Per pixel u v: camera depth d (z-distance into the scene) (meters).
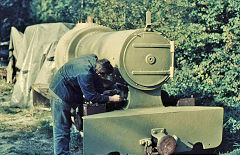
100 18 8.02
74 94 3.61
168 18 7.02
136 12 7.52
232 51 5.99
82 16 9.45
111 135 3.30
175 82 6.48
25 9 16.45
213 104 6.11
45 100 6.98
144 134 3.43
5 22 15.73
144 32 3.57
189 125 3.64
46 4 16.39
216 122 3.78
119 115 3.32
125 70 3.49
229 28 5.89
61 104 3.58
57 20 16.08
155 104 3.76
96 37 4.59
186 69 6.47
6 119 6.24
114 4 7.72
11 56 10.23
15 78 10.16
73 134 4.97
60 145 3.66
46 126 5.57
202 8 6.34
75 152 4.38
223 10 6.26
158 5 6.95
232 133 5.14
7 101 8.05
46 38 8.06
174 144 3.35
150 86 3.66
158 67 3.67
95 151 3.26
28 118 6.35
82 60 3.49
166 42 3.71
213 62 6.39
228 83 5.94
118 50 3.48
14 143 4.77
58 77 3.59
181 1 6.58
